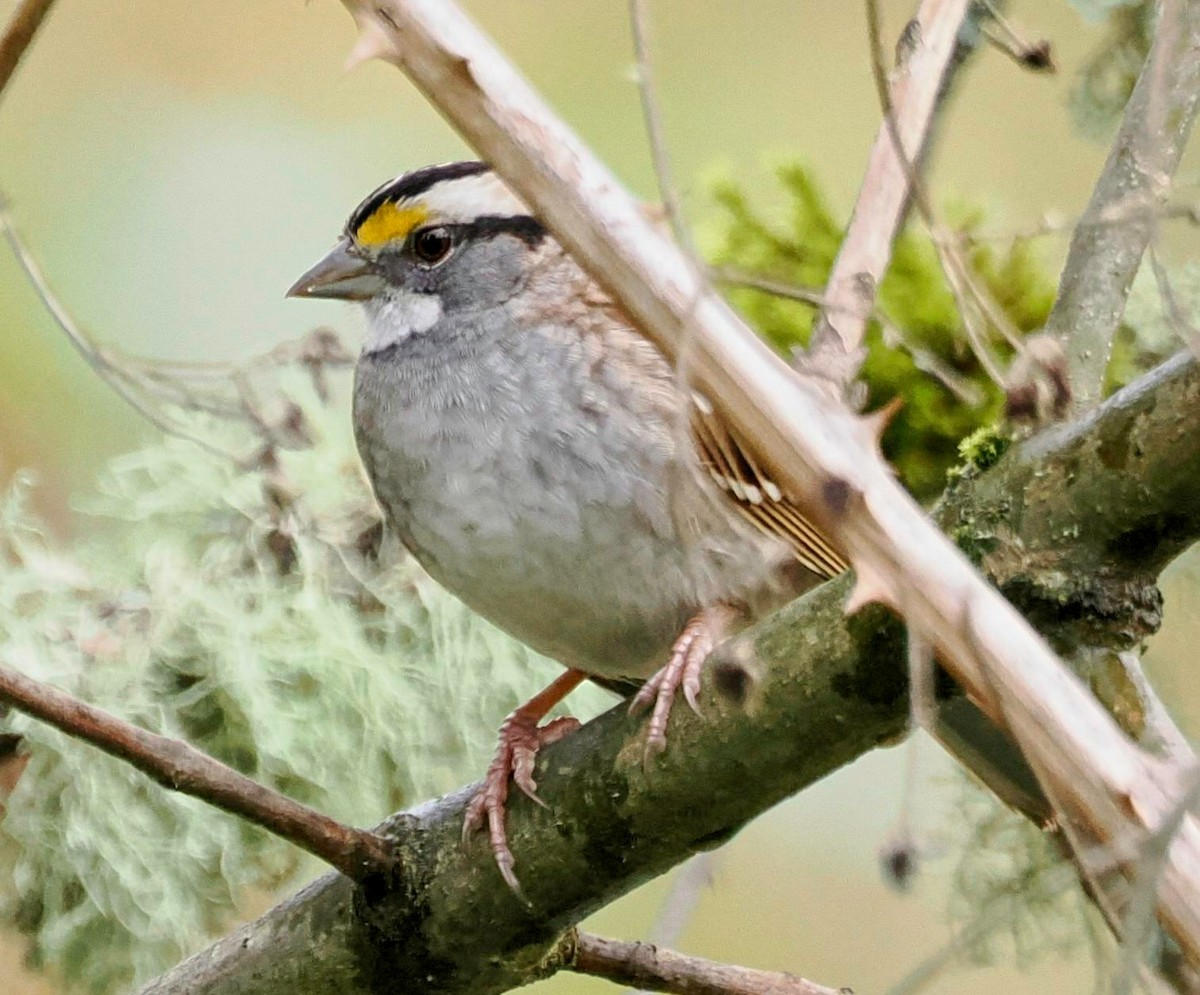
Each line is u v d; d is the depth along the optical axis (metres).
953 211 6.97
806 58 10.25
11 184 10.10
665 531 6.09
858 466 3.61
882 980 9.49
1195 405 3.92
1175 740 5.38
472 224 6.72
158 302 9.93
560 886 5.06
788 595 6.16
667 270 3.66
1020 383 4.21
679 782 4.77
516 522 6.23
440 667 7.16
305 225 10.27
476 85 3.63
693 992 5.64
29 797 6.88
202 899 6.98
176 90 10.49
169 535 7.38
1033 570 4.10
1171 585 6.95
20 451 9.22
